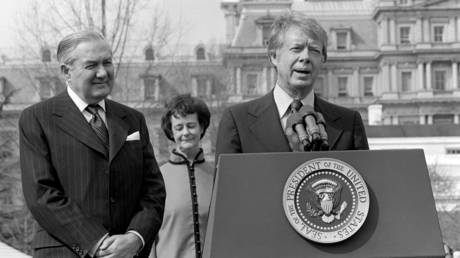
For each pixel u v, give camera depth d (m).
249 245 2.38
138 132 3.41
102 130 3.32
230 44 64.94
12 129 22.67
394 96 66.31
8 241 19.62
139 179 3.36
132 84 26.75
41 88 20.88
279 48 3.23
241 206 2.41
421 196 2.47
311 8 69.81
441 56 66.00
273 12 65.62
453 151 45.72
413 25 66.81
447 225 26.27
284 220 2.41
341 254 2.40
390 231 2.44
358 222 2.41
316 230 2.39
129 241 3.16
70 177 3.19
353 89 68.06
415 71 66.75
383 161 2.49
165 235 4.34
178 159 4.50
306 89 3.27
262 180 2.43
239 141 3.32
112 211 3.22
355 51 68.06
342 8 69.62
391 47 66.50
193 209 4.32
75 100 3.34
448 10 66.06
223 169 2.43
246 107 3.38
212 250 2.37
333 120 3.37
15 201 21.11
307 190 2.42
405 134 46.19
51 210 3.09
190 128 4.45
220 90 41.88
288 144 3.24
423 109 66.12
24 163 3.21
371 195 2.46
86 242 3.07
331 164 2.43
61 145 3.22
